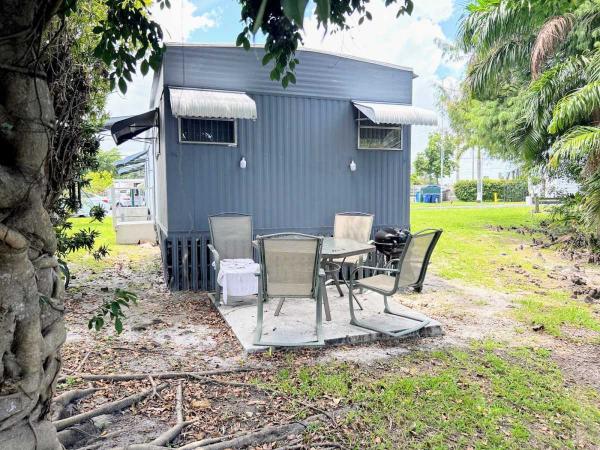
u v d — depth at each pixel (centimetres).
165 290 674
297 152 716
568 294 661
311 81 715
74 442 266
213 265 625
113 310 241
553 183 1262
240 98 630
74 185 552
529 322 528
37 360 182
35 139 168
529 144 1107
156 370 375
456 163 4231
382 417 307
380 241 702
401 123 684
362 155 754
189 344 444
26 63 165
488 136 1472
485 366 397
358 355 419
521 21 930
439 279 760
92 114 503
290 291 446
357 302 549
